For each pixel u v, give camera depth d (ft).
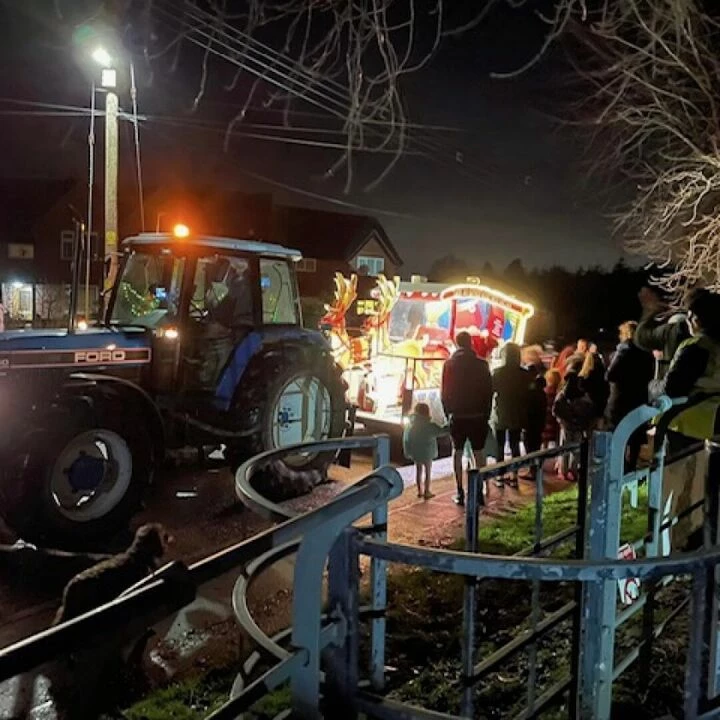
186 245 24.39
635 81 36.96
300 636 6.40
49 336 21.89
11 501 20.29
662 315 22.30
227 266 26.13
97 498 21.34
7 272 120.67
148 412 22.34
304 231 126.52
